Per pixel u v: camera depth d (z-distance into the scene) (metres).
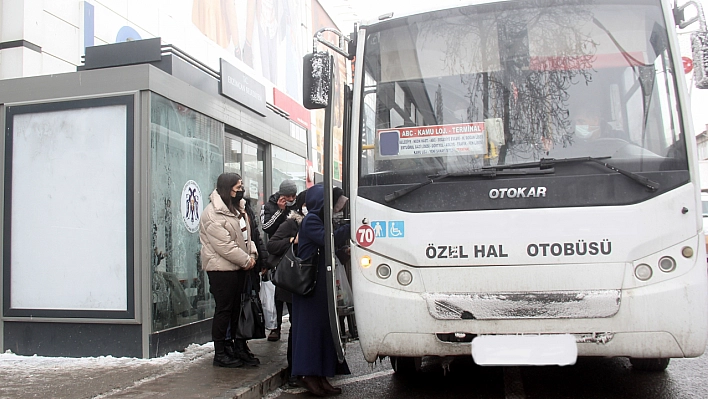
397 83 4.84
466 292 4.30
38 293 6.27
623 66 4.53
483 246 4.29
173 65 6.85
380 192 4.57
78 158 6.25
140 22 10.91
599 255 4.14
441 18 4.91
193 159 6.98
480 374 5.88
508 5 4.81
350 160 4.78
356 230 4.59
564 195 4.25
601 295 4.10
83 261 6.19
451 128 4.61
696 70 4.46
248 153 8.88
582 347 4.16
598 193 4.22
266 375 5.42
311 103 4.70
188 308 6.72
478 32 4.80
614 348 4.12
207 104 7.32
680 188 4.17
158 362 5.89
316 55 4.73
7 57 7.96
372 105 4.83
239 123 8.29
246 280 5.95
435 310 4.30
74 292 6.19
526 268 4.23
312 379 5.20
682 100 4.35
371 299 4.45
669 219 4.12
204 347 6.66
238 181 5.89
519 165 4.36
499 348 4.20
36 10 8.19
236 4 16.55
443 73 4.78
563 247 4.19
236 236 5.80
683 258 4.09
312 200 5.29
